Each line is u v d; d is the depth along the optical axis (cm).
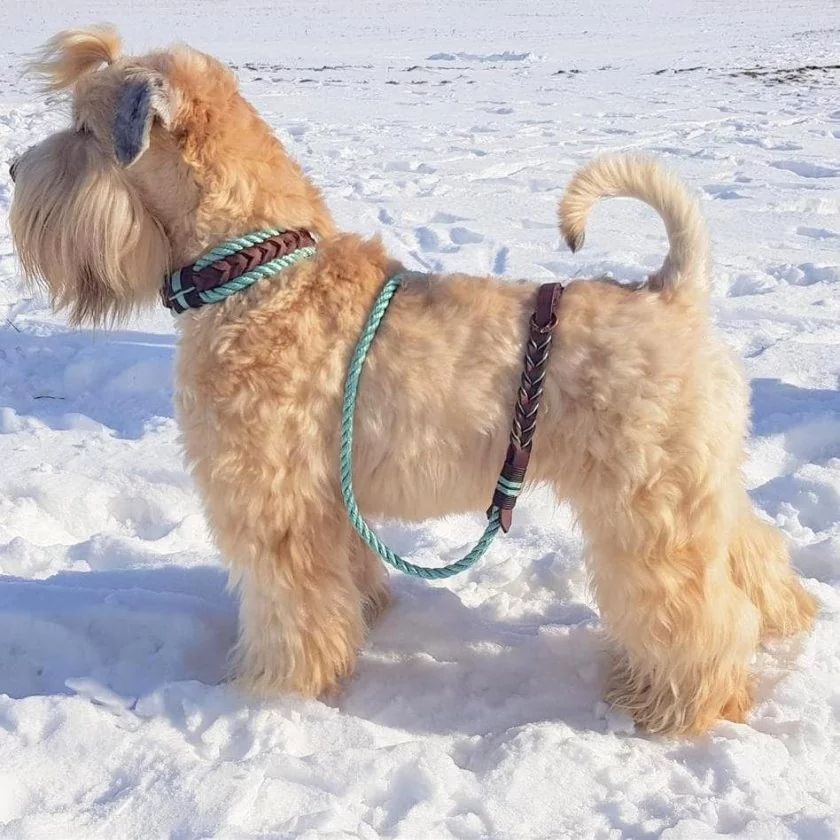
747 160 423
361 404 134
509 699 143
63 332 245
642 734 140
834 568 165
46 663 147
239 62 884
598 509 133
